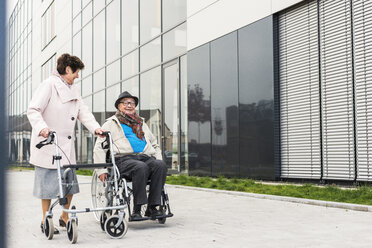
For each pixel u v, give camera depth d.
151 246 3.38
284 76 8.72
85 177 13.63
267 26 8.97
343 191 6.17
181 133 12.11
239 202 6.11
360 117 6.95
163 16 13.06
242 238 3.61
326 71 7.68
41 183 3.96
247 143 9.45
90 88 19.28
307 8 8.12
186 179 9.88
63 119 4.09
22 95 32.75
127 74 15.58
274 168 8.69
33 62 29.22
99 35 18.20
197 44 11.29
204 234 3.84
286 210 5.19
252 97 9.34
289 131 8.55
